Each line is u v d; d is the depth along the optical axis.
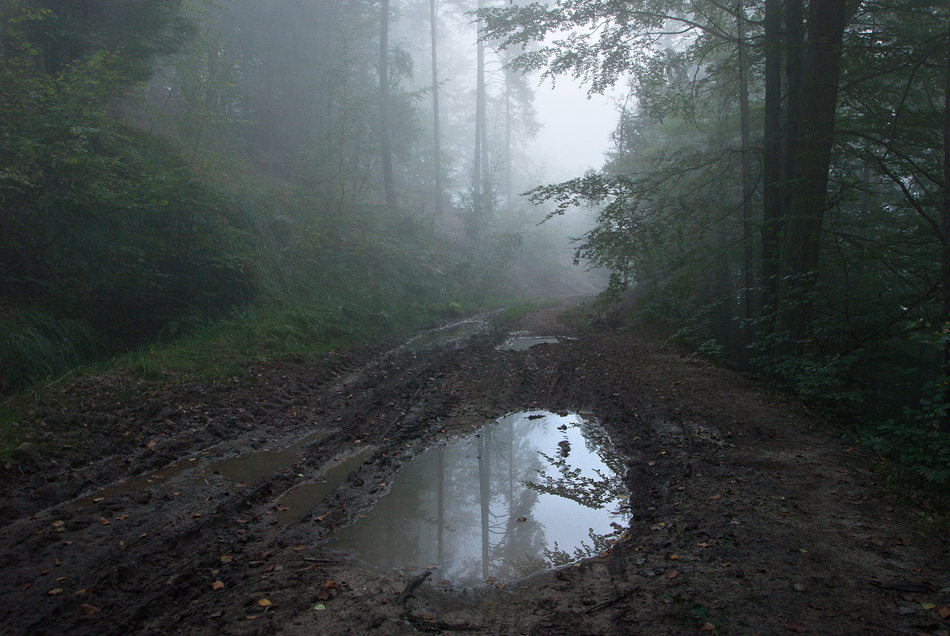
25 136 6.63
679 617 2.59
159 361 6.75
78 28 9.10
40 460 4.34
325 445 5.29
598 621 2.61
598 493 4.40
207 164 10.84
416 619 2.67
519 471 4.86
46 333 6.35
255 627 2.55
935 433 4.48
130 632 2.50
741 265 13.38
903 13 8.46
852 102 9.02
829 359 7.02
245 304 9.60
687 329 11.05
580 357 9.98
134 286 7.95
